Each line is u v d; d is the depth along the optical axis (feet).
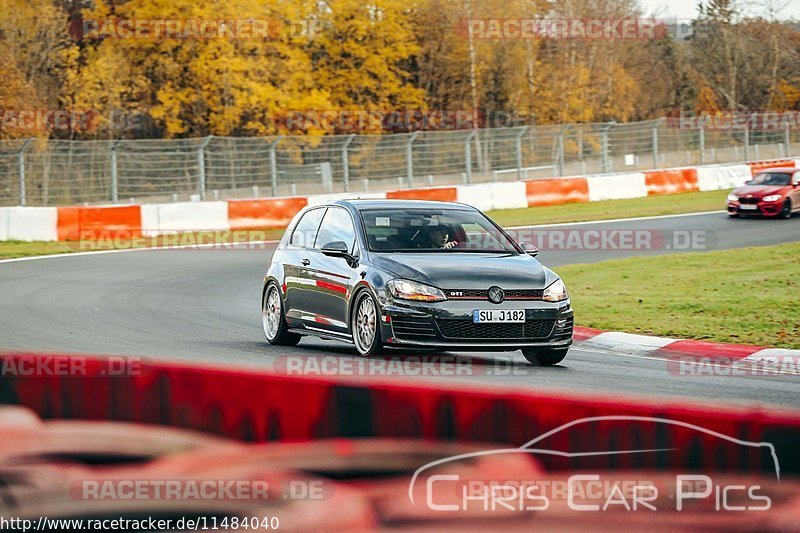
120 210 332.19
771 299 175.22
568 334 116.98
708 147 544.21
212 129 618.03
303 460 53.16
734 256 242.58
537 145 481.87
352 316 120.06
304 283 130.41
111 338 138.41
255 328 155.12
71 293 196.95
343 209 131.13
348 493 48.88
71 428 59.52
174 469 52.34
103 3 627.87
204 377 58.54
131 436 57.88
